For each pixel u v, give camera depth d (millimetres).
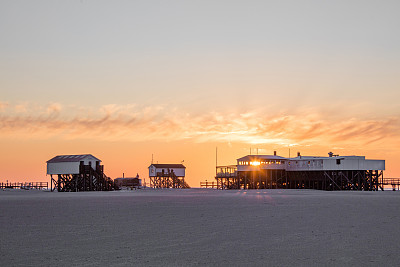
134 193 87250
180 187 149375
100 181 104812
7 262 18484
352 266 17641
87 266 17781
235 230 26969
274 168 114125
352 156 110000
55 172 105562
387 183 109438
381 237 24219
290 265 17844
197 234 25438
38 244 22438
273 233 25734
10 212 39125
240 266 17703
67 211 40031
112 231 26703
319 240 23328
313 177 108312
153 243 22594
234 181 122438
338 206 45156
